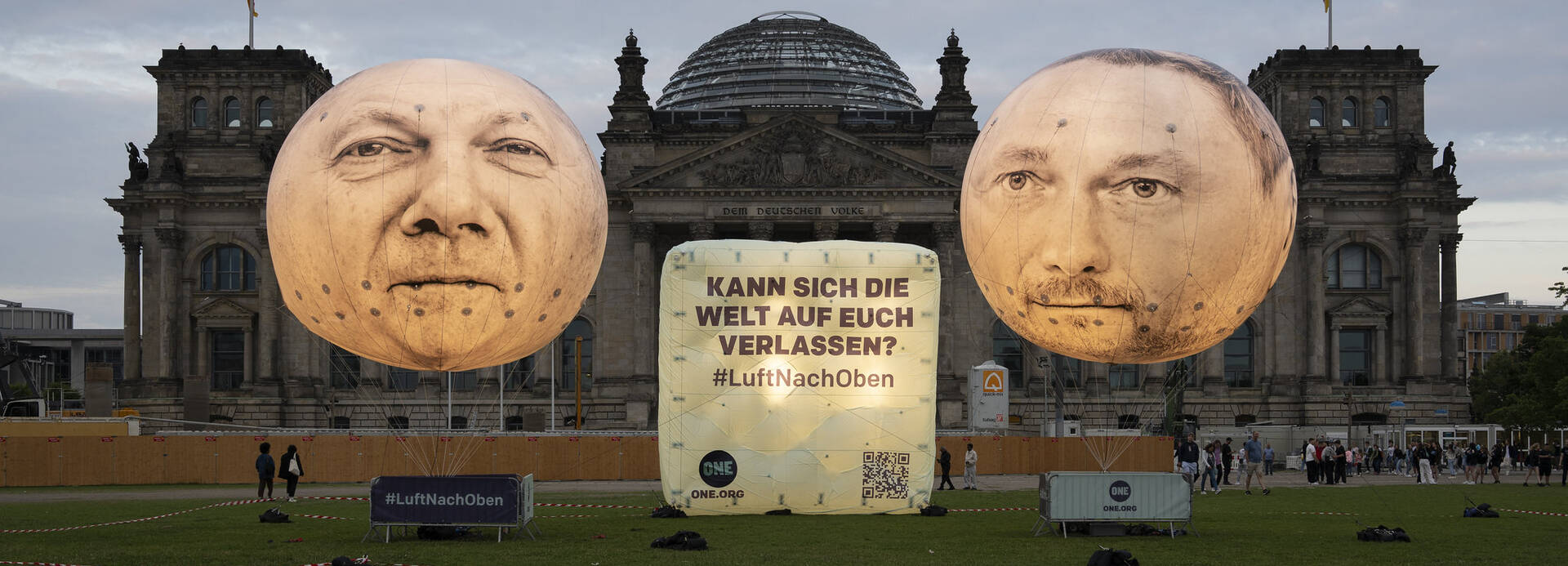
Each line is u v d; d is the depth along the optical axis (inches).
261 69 6348.4
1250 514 2468.0
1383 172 6461.6
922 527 2047.2
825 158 6136.8
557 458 4079.7
